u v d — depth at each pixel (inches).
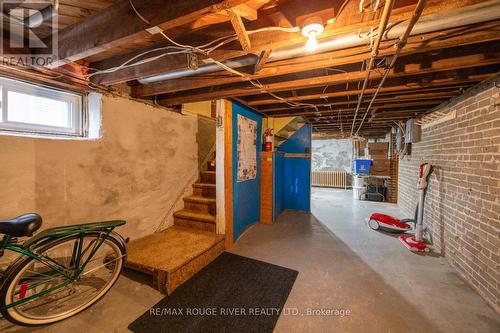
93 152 80.7
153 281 76.3
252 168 138.9
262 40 50.1
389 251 107.8
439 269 90.6
